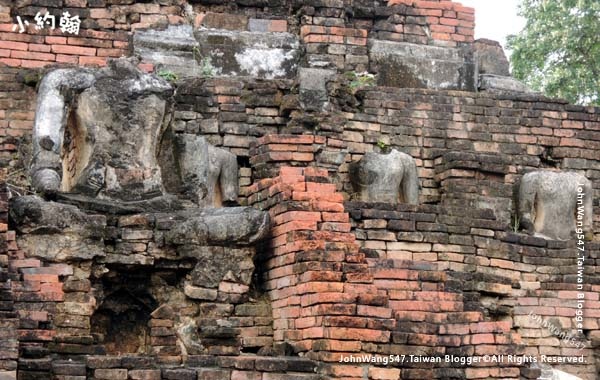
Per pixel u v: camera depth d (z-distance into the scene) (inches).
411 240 641.6
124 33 748.6
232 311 586.9
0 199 564.4
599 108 773.9
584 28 1021.8
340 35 774.5
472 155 727.7
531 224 719.7
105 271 580.4
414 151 743.7
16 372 505.0
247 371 528.1
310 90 713.0
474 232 655.8
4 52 733.3
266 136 677.3
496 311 654.5
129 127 632.4
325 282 559.2
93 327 587.5
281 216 591.2
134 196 622.8
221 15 770.2
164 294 591.8
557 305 670.5
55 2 743.7
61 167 625.3
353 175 714.2
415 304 571.2
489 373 556.4
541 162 765.9
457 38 794.8
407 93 747.4
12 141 713.0
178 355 561.9
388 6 791.1
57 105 629.9
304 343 551.5
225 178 693.3
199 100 714.2
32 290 562.9
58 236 570.6
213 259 586.9
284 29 776.3
